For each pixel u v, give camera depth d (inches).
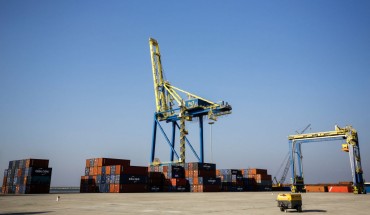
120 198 1371.8
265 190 3243.1
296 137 2428.6
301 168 2472.9
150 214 613.6
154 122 3398.1
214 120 2974.9
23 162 2188.7
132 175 2374.5
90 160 2615.7
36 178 2106.3
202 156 3021.7
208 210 713.0
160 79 3526.1
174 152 3132.4
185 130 3169.3
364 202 1056.8
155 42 3656.5
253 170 3299.7
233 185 3120.1
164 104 3420.3
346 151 2148.1
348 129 2151.8
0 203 984.3
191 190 2679.6
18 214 608.7
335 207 810.2
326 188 2886.3
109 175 2370.8
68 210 711.7
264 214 609.3
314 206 849.5
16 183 2204.7
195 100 3083.2
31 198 1350.9
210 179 2716.5
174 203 997.8
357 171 2081.7
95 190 2469.2
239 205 895.7
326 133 2278.5
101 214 611.2
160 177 2751.0
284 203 670.5
